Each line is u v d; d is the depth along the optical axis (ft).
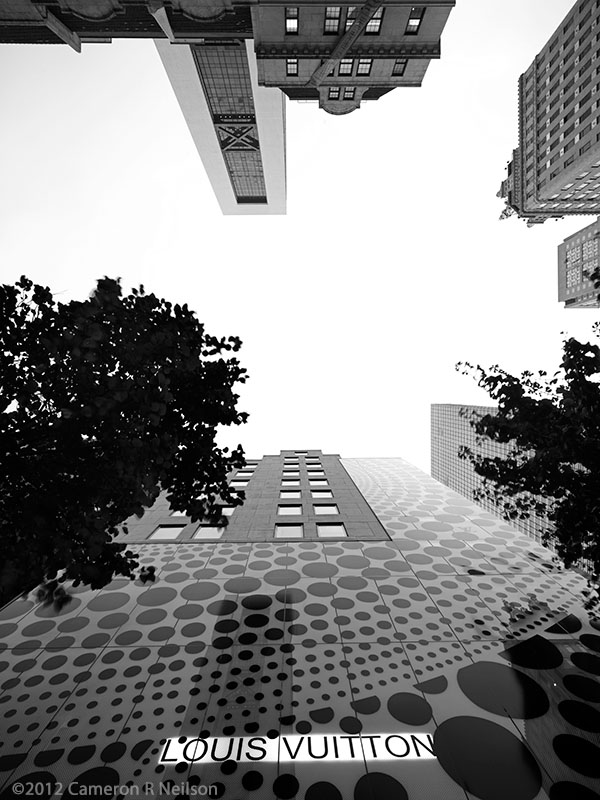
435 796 40.16
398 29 135.44
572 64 186.39
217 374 49.03
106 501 36.09
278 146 257.96
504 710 48.37
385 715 47.57
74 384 36.37
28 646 58.54
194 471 48.19
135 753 43.52
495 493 57.26
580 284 291.58
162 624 62.80
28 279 39.11
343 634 60.39
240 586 72.84
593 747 44.32
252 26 143.74
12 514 33.24
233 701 49.21
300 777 41.63
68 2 133.49
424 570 78.13
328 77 156.76
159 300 47.03
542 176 213.87
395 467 160.45
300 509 111.75
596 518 44.52
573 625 62.23
